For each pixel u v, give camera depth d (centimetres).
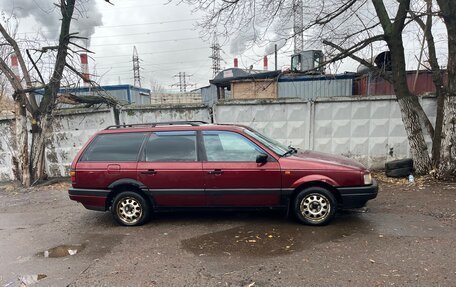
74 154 988
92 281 362
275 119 913
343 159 543
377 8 821
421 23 876
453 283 329
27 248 469
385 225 499
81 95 1034
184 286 343
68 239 497
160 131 546
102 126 966
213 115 923
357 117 895
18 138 905
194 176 518
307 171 501
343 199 499
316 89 1441
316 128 907
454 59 740
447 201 609
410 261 378
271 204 516
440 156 776
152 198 531
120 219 544
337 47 864
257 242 452
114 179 533
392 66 823
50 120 943
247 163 513
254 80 1447
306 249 423
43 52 934
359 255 399
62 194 809
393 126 891
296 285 337
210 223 539
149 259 411
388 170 822
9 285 363
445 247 412
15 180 1023
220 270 375
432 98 873
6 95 2150
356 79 1451
